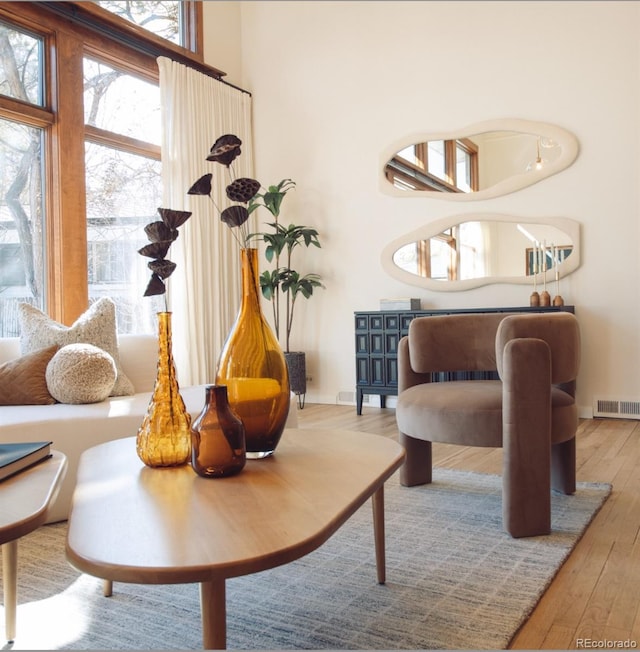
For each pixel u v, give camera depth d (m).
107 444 1.66
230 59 5.46
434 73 4.70
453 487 2.61
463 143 4.56
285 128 5.38
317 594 1.62
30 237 3.90
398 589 1.63
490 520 2.18
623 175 4.05
